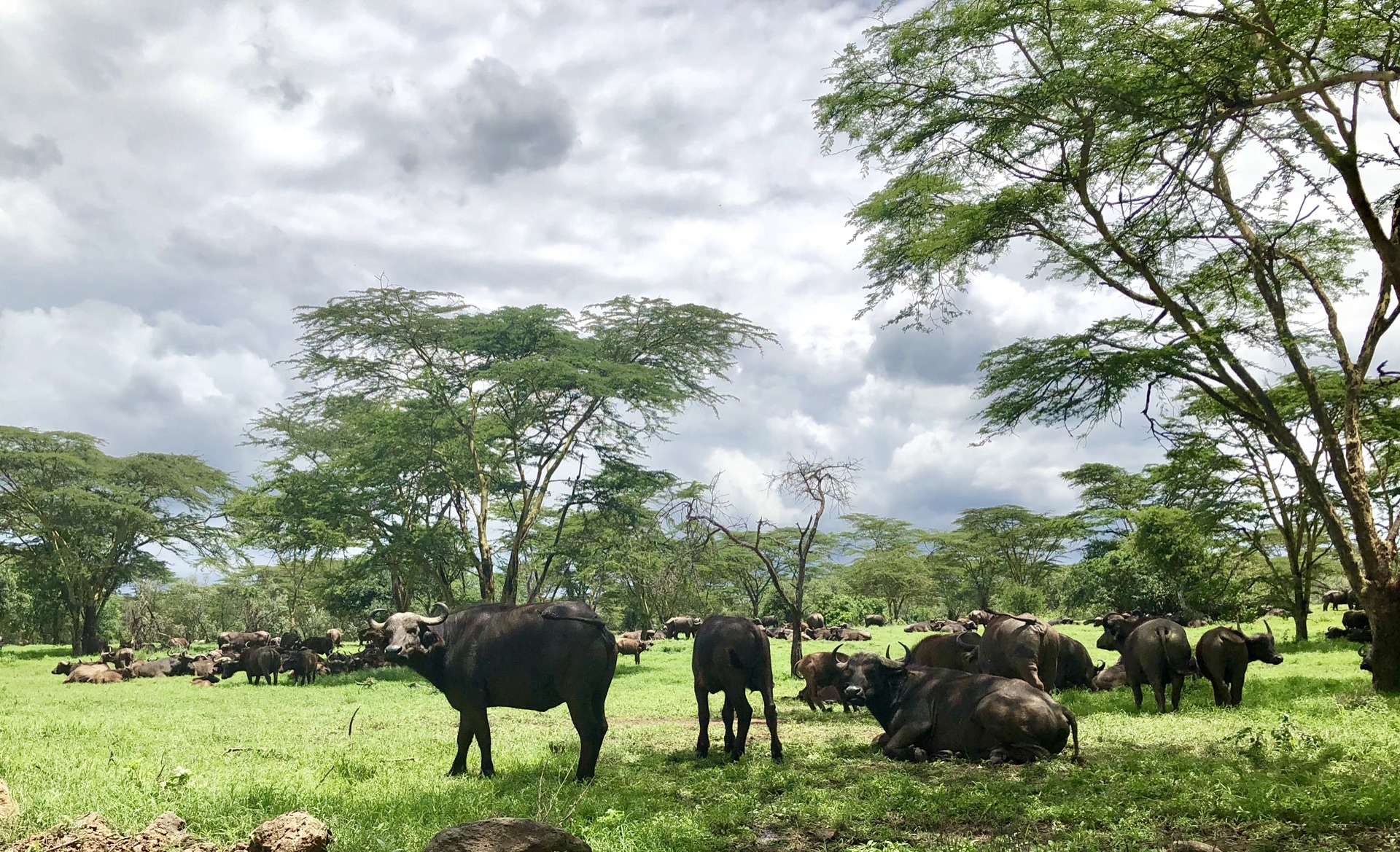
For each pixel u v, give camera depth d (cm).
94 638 5119
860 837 748
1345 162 1184
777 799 877
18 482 4816
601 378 3112
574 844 572
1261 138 1216
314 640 3544
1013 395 1730
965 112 1395
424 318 3250
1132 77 1082
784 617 5981
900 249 1798
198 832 742
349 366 3425
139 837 668
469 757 1170
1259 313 1872
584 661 1000
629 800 877
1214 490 2809
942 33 1402
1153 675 1456
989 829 758
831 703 1725
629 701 1995
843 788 925
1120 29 1084
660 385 3312
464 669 1023
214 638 7250
